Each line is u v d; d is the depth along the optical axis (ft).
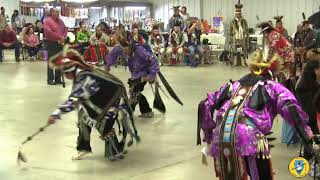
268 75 11.90
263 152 11.08
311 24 46.78
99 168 17.17
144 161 18.01
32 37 65.51
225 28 75.51
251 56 12.05
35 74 47.09
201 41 61.72
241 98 11.44
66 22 85.61
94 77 15.85
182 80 42.37
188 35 58.29
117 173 16.60
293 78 18.70
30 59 66.23
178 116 26.30
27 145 20.13
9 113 26.91
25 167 17.25
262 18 73.41
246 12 75.15
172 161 17.99
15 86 38.14
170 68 54.90
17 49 62.54
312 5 67.97
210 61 62.95
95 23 90.33
